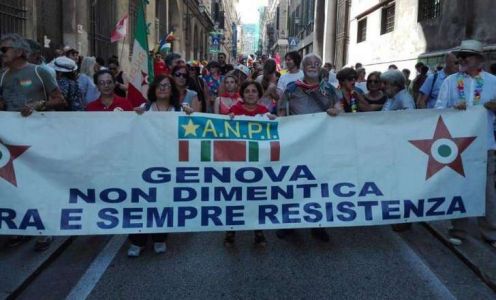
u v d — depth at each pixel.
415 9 16.33
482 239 5.47
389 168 5.14
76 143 4.87
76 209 4.85
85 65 8.54
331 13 26.56
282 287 4.46
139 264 4.95
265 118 5.09
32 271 4.57
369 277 4.68
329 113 5.11
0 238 5.45
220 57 12.21
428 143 5.16
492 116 5.26
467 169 5.20
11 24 11.55
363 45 22.28
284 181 5.05
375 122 5.13
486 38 11.86
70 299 4.22
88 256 5.16
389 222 5.13
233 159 5.00
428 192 5.16
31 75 5.12
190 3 42.72
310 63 5.60
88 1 16.30
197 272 4.77
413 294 4.33
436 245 5.50
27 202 4.81
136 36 7.21
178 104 5.45
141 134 4.92
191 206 4.97
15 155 4.83
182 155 4.95
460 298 4.27
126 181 4.91
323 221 5.07
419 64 11.55
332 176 5.11
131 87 7.17
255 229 5.02
